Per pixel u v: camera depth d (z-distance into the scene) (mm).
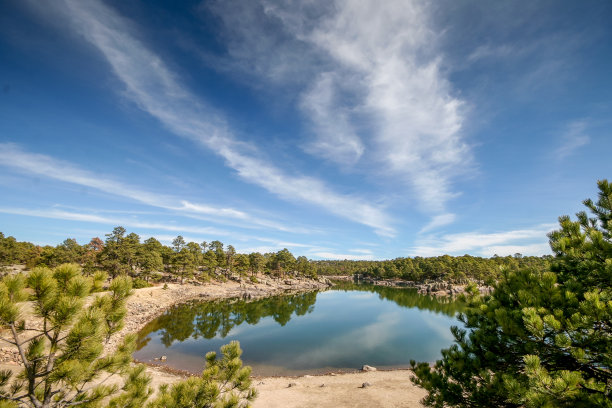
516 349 5496
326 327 39500
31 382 4398
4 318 3869
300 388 17359
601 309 4184
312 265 148750
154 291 63031
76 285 4414
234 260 110312
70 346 4254
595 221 6250
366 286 131375
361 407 14180
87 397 5199
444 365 6434
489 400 5367
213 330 36906
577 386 4293
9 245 65750
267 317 47594
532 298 5191
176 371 21719
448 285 100625
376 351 28344
